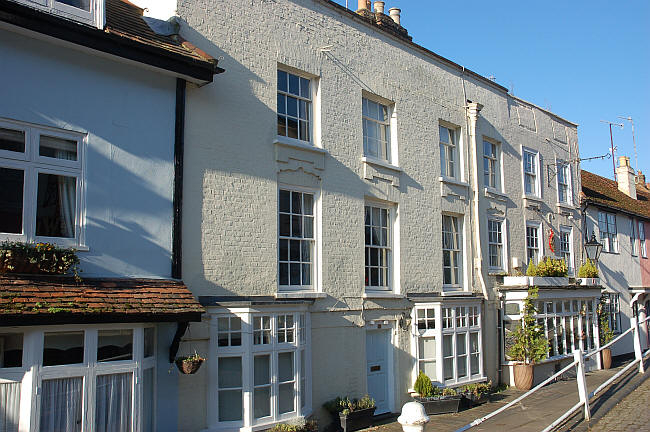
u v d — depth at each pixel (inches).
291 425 397.4
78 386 307.0
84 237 335.0
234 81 429.1
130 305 321.4
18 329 295.3
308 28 496.4
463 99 680.4
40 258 303.1
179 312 339.3
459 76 679.7
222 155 413.1
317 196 486.0
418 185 593.3
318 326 467.5
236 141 423.5
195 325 375.9
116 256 346.9
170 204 377.1
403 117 587.2
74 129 338.0
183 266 380.5
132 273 352.8
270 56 458.6
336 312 485.1
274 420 398.9
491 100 733.9
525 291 673.6
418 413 250.4
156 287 350.9
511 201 746.2
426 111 619.2
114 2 425.4
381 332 537.3
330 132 502.3
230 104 423.8
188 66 382.9
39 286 299.3
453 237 647.1
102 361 317.7
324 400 462.9
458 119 668.1
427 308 567.8
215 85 416.5
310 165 477.4
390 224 564.1
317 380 459.2
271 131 449.4
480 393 561.9
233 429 380.2
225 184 412.2
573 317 772.6
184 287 365.7
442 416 511.2
